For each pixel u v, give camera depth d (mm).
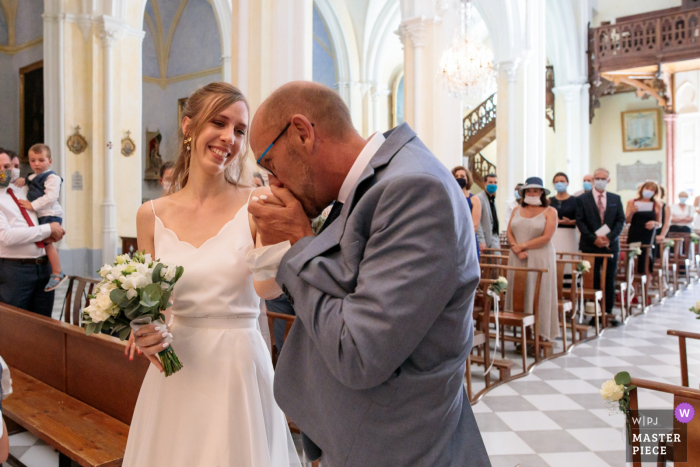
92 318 1625
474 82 8391
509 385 4801
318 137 1205
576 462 3330
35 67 14047
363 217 1140
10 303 4637
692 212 12555
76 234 11109
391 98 21750
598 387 4723
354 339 1036
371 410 1146
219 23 15602
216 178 1972
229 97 1895
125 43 11797
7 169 4570
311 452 1354
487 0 13008
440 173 1120
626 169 18734
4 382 1729
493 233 7227
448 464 1188
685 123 17203
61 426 2773
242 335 1852
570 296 6496
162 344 1659
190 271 1845
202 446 1768
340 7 19016
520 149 12648
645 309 8156
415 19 9195
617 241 7297
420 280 1021
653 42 14680
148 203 2014
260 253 1247
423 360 1132
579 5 16672
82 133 11234
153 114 18906
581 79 16859
